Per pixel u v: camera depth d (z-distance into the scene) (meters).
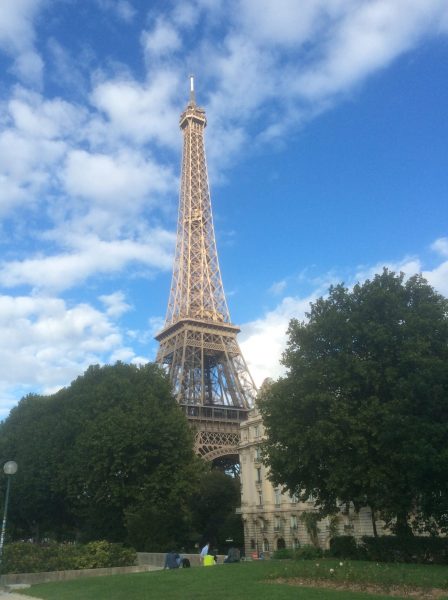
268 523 94.50
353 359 39.91
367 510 76.94
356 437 37.22
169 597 20.67
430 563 35.50
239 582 24.81
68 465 69.19
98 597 22.39
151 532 54.84
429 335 39.72
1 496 77.69
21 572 34.94
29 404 87.62
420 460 34.38
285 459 42.69
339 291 45.19
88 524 68.88
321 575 25.11
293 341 46.03
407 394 37.03
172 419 68.25
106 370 78.38
